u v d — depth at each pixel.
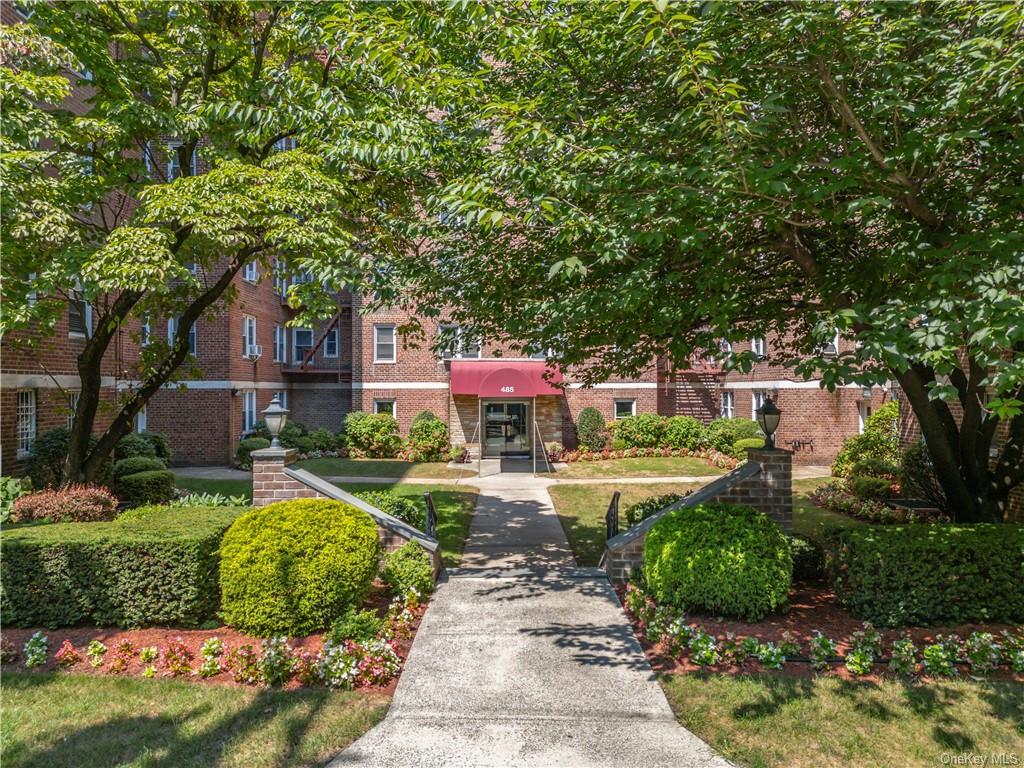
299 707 4.86
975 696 4.92
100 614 6.25
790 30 4.68
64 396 14.21
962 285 4.91
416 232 7.84
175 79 10.30
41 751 4.23
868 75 5.50
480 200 5.46
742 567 6.41
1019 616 6.33
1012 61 4.00
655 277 6.86
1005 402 3.96
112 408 13.38
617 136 6.14
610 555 8.23
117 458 16.55
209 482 17.20
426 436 22.05
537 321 7.45
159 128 9.57
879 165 5.32
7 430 12.48
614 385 23.34
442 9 5.97
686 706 4.89
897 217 6.07
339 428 28.12
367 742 4.43
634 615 6.85
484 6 5.44
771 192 5.02
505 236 7.77
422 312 8.31
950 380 8.30
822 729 4.52
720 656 5.65
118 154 9.49
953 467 8.23
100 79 9.22
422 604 7.26
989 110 4.96
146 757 4.18
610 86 7.00
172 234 8.49
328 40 6.23
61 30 8.52
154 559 6.21
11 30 7.47
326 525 6.50
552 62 6.79
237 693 5.07
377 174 8.95
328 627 6.29
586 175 5.74
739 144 4.86
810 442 21.50
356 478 17.73
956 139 4.45
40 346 13.04
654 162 5.18
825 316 5.38
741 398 23.98
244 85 10.56
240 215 8.46
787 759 4.20
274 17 9.87
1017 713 4.68
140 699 4.94
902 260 5.57
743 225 6.29
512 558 9.55
